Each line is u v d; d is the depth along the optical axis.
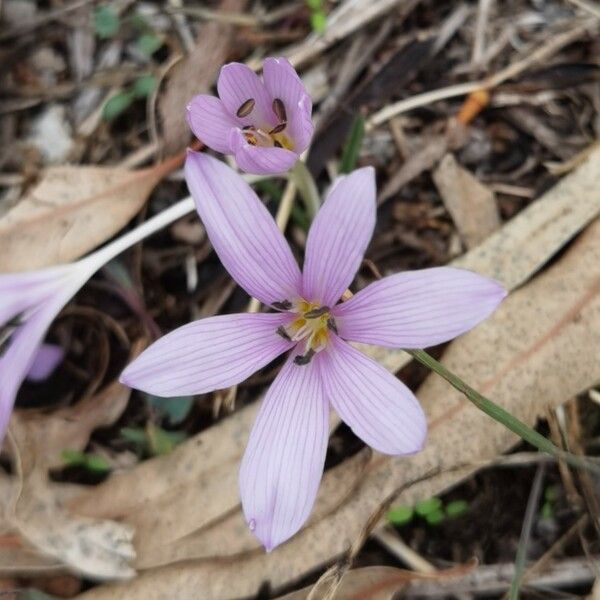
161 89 0.22
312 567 0.18
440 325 0.15
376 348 0.19
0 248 0.20
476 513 0.19
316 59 0.22
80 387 0.21
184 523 0.19
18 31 0.23
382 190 0.21
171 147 0.22
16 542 0.19
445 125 0.21
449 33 0.22
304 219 0.21
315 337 0.17
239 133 0.16
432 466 0.18
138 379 0.16
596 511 0.19
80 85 0.23
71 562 0.19
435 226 0.21
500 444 0.18
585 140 0.21
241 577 0.18
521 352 0.19
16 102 0.23
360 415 0.16
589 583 0.19
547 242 0.19
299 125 0.17
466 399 0.19
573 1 0.22
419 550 0.19
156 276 0.21
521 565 0.18
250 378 0.20
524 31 0.22
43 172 0.22
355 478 0.19
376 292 0.16
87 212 0.21
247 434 0.19
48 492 0.19
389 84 0.22
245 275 0.16
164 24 0.23
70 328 0.21
